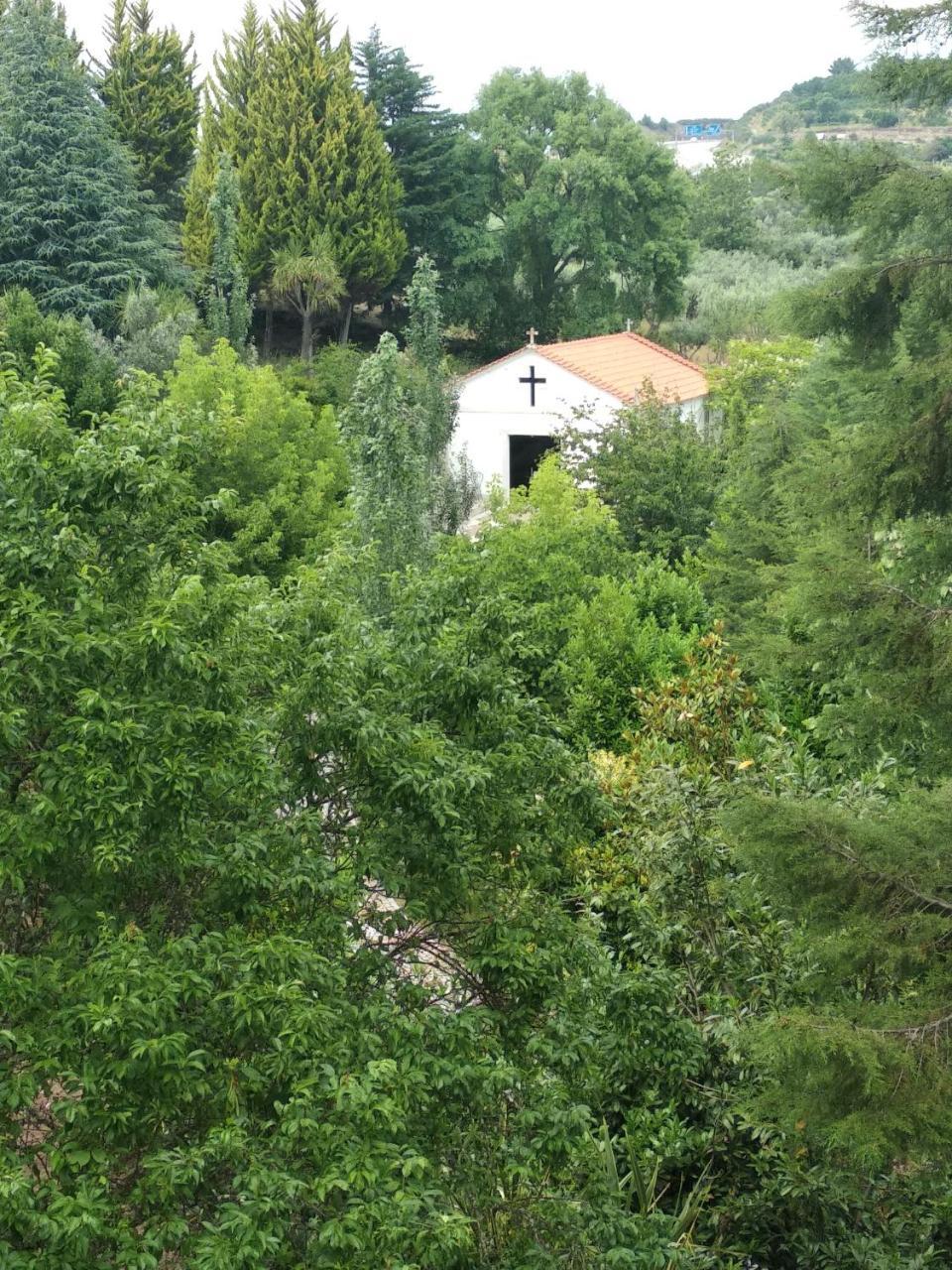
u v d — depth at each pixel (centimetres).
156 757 580
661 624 1852
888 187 795
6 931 629
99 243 4153
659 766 992
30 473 603
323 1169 504
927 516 843
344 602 769
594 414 3356
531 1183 655
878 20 795
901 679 770
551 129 5738
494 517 2064
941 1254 791
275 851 645
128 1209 539
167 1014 531
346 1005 595
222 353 2466
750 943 899
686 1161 858
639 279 5750
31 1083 499
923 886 730
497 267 5747
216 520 2242
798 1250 805
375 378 1809
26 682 566
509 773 755
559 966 698
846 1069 654
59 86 4200
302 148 4888
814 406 2162
